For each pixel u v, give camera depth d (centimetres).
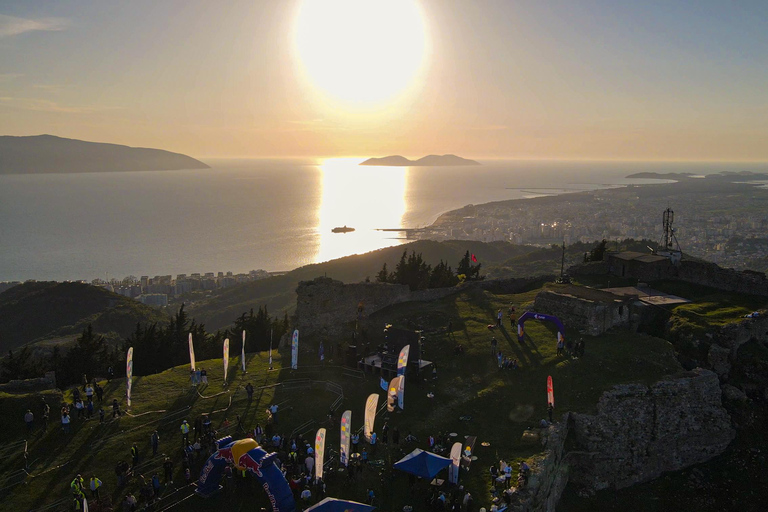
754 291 5788
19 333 13025
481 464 3653
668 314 5444
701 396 4378
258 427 3919
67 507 3191
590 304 5288
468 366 4938
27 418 3934
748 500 3950
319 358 5431
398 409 4350
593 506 3900
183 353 6281
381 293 6344
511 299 6575
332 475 3594
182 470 3591
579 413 4150
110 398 4572
